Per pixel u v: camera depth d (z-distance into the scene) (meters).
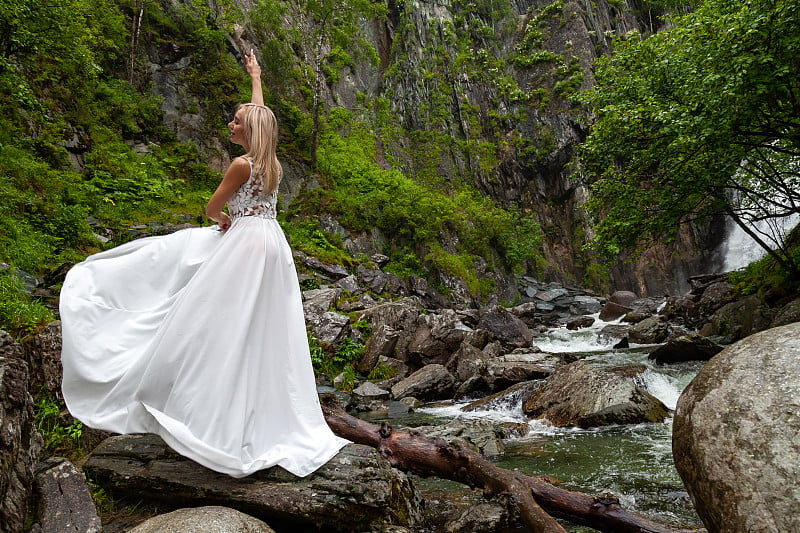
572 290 21.80
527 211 25.75
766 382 1.97
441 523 2.96
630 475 3.91
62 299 2.43
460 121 26.58
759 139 9.37
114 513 2.44
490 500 3.01
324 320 9.95
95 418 2.33
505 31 29.44
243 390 2.33
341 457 2.56
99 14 15.02
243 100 17.61
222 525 2.01
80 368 2.37
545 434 5.49
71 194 10.46
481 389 8.35
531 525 2.67
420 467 3.23
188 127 16.08
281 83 19.33
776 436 1.81
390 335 9.88
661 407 6.05
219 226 2.76
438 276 16.80
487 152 26.23
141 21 16.56
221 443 2.23
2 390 2.04
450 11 28.92
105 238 9.85
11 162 9.37
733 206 11.02
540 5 30.38
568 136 25.83
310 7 19.95
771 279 11.43
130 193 12.49
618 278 24.91
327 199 17.06
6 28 8.95
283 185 16.92
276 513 2.27
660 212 10.69
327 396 3.82
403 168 23.45
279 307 2.58
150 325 2.50
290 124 18.92
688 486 2.08
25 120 11.04
